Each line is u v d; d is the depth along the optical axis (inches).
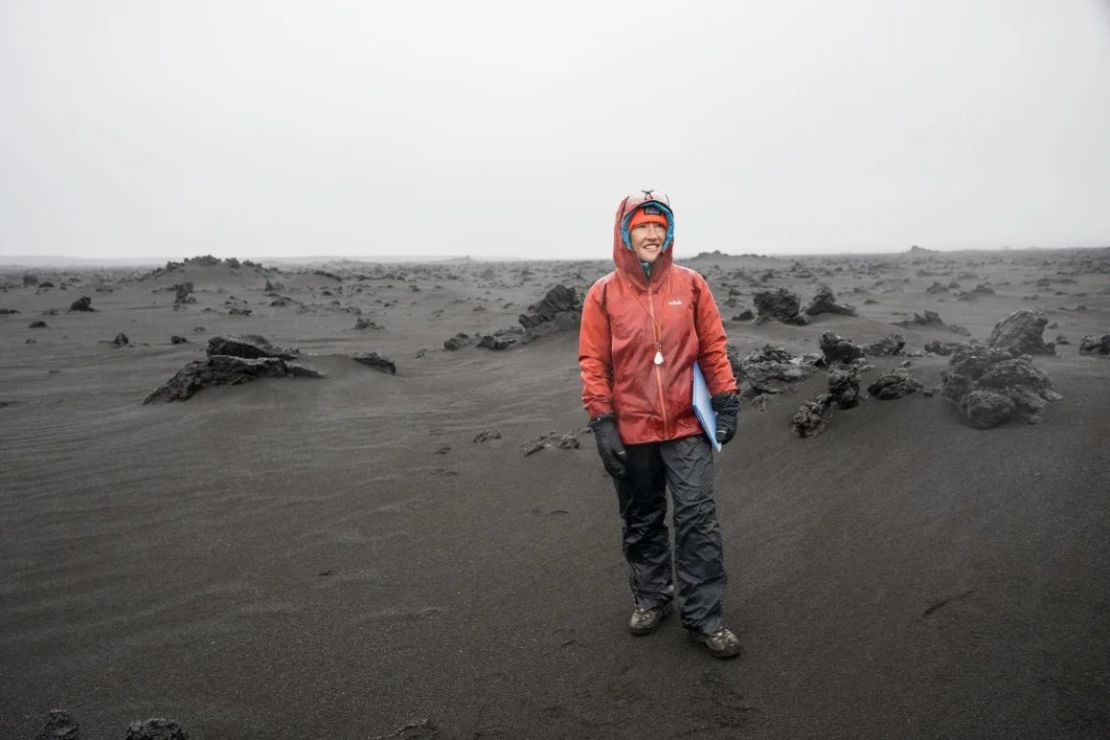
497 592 152.9
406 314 863.1
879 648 116.3
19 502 223.8
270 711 115.4
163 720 106.5
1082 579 123.2
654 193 125.2
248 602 154.3
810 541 156.8
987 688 103.0
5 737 111.5
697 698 110.3
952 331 483.8
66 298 1087.6
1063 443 172.2
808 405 221.1
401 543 183.3
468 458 252.4
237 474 245.0
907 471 179.2
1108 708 95.7
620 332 126.1
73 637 142.1
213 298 1074.7
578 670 121.3
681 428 125.5
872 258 2544.3
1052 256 2165.4
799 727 101.3
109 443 290.2
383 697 117.6
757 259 2161.7
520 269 2249.0
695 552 123.5
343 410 332.5
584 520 189.6
